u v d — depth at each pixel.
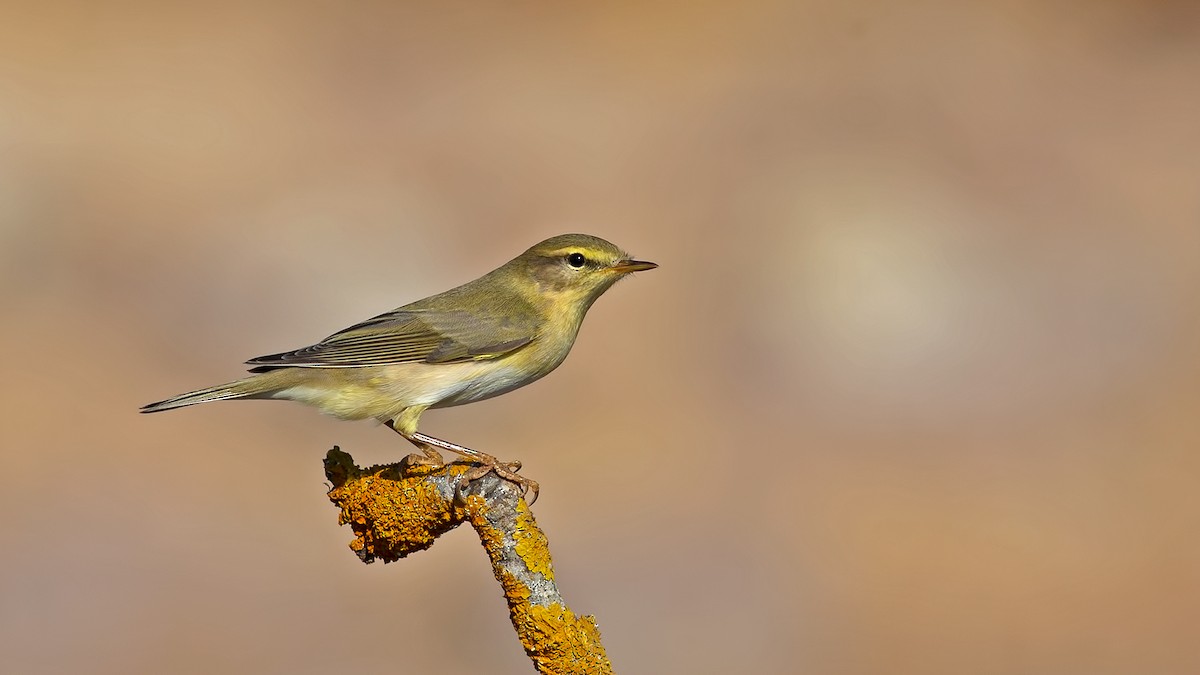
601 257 9.46
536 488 7.42
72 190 19.52
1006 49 24.33
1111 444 15.80
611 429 16.14
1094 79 23.44
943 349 17.34
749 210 19.58
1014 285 18.17
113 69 23.02
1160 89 23.14
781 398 16.77
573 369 17.14
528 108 22.84
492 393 9.32
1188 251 18.67
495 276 9.59
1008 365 17.19
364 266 18.30
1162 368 17.09
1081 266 18.48
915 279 18.11
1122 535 14.44
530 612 6.61
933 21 25.42
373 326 9.08
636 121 22.19
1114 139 21.31
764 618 13.34
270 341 17.11
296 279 18.05
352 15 26.11
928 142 21.19
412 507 7.08
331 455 7.36
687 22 25.80
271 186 19.89
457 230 19.30
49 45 23.62
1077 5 26.12
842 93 22.84
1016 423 16.30
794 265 18.48
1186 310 17.75
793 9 26.27
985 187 20.03
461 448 8.86
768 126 21.80
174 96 22.42
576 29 25.78
